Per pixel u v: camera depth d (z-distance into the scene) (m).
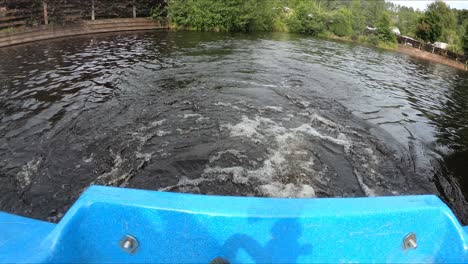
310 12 19.81
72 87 6.34
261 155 4.26
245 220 1.42
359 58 13.06
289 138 4.77
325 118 5.68
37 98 5.68
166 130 4.79
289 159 4.21
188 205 1.47
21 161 3.83
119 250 1.51
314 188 3.68
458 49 17.92
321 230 1.45
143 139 4.49
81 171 3.73
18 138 4.32
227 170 3.90
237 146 4.44
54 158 3.93
